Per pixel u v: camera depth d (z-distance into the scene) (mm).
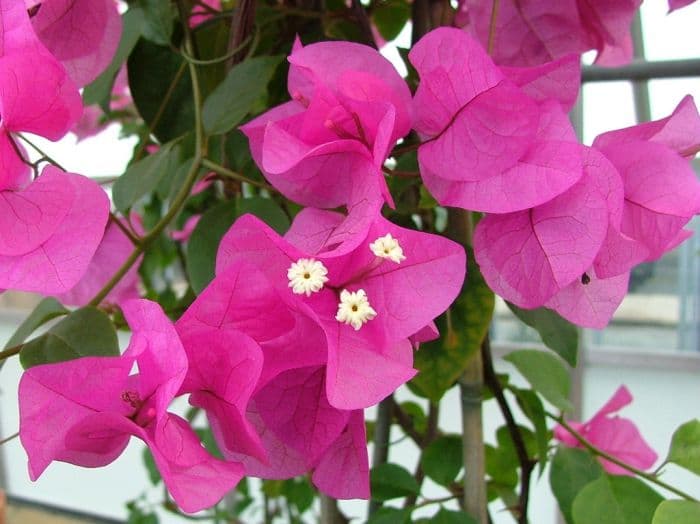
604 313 217
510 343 752
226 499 647
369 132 208
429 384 252
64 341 213
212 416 198
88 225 196
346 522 353
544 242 203
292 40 301
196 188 341
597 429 341
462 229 260
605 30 267
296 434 203
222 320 188
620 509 264
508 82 194
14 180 205
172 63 292
